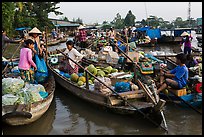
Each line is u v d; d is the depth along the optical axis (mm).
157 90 7121
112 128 6125
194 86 7270
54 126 6328
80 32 19625
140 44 25141
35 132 5984
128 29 29062
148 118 5863
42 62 8531
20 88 6465
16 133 5914
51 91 7137
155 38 26047
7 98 5785
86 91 7238
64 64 10102
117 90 7039
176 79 7102
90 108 7363
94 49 16922
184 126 6172
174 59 11758
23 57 7523
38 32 8766
